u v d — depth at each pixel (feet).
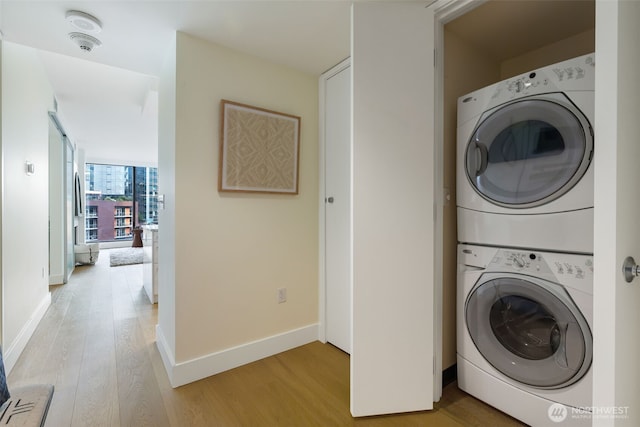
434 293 5.40
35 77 8.59
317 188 7.98
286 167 7.27
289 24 5.69
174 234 5.82
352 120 4.88
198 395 5.46
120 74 10.05
